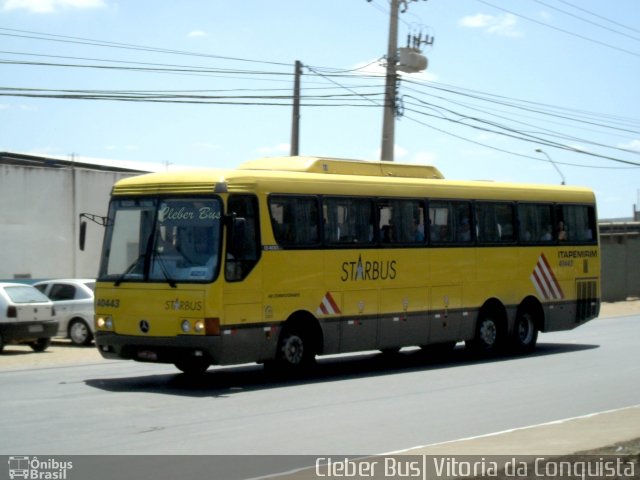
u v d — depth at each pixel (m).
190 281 14.91
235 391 15.17
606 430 10.86
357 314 17.20
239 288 15.13
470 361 19.92
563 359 20.03
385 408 13.35
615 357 20.36
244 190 15.45
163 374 17.80
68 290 24.47
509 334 20.59
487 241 20.09
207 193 15.16
